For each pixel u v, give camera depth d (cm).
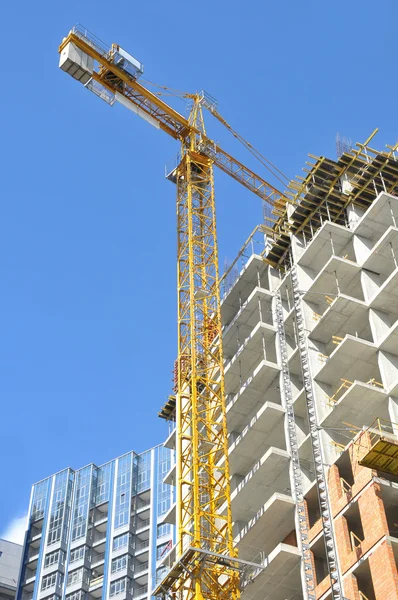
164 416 10056
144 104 9638
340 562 6056
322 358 7406
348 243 7950
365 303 7269
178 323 8281
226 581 6562
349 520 6272
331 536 6231
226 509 7262
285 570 6669
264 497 7362
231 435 8156
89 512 13775
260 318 8306
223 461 7775
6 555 13838
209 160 9538
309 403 7112
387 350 7019
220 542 6800
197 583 6381
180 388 7862
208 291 8506
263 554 6869
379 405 6769
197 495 6981
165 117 9731
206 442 7819
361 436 6347
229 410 8050
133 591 12462
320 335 7531
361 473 6181
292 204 8675
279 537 7131
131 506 13488
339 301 7262
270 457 7125
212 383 7906
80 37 9256
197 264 8650
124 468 14138
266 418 7444
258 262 8775
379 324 7181
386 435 6300
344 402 6781
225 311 8975
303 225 8431
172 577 6512
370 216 7756
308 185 8450
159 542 12812
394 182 8175
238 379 8350
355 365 7112
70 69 9212
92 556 13250
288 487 7281
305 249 8075
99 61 9300
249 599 6944
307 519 6712
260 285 8812
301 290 7900
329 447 6769
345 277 7631
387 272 7594
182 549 6819
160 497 13362
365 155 8238
